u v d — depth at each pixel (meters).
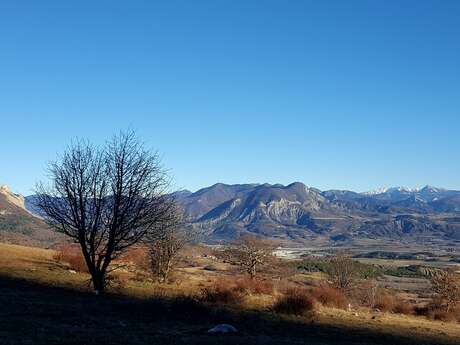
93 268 32.22
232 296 34.75
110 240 31.94
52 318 21.66
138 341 17.95
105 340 17.59
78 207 32.12
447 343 26.86
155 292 34.50
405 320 39.50
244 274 61.62
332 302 42.00
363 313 40.50
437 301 61.41
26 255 47.62
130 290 35.34
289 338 22.75
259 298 38.28
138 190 32.19
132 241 32.56
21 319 20.52
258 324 26.19
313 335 24.86
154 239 34.25
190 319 25.05
